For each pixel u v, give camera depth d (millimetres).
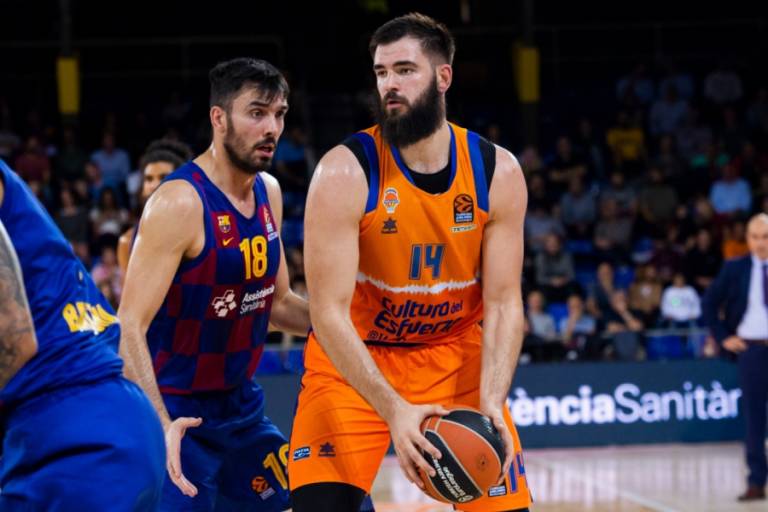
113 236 19219
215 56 28969
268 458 6406
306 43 29234
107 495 3963
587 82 28984
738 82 26812
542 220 20500
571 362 15602
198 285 5902
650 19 29750
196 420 5492
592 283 18719
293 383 14805
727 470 13391
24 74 28375
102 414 4027
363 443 5531
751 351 11445
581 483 12555
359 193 5234
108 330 4266
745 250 19672
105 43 26359
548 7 29531
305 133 25062
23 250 3971
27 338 3713
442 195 5320
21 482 3990
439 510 10930
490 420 5156
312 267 5262
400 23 5137
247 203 6078
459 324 5750
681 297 17859
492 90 28125
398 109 5117
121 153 22984
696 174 23203
